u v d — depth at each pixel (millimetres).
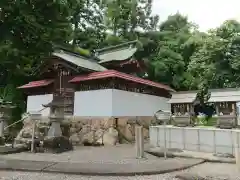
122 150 14164
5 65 24156
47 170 8180
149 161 10195
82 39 33875
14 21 19844
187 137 12594
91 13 36250
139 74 30219
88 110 18719
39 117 13562
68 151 13555
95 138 16938
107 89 18016
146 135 20344
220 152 11281
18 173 8047
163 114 13336
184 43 30672
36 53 22938
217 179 7246
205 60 25109
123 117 18781
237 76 24500
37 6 19484
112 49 27062
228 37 24328
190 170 8617
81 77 19250
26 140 13445
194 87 28859
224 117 12133
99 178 7469
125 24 34062
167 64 29797
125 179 7375
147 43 32312
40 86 22062
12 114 23078
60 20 21031
